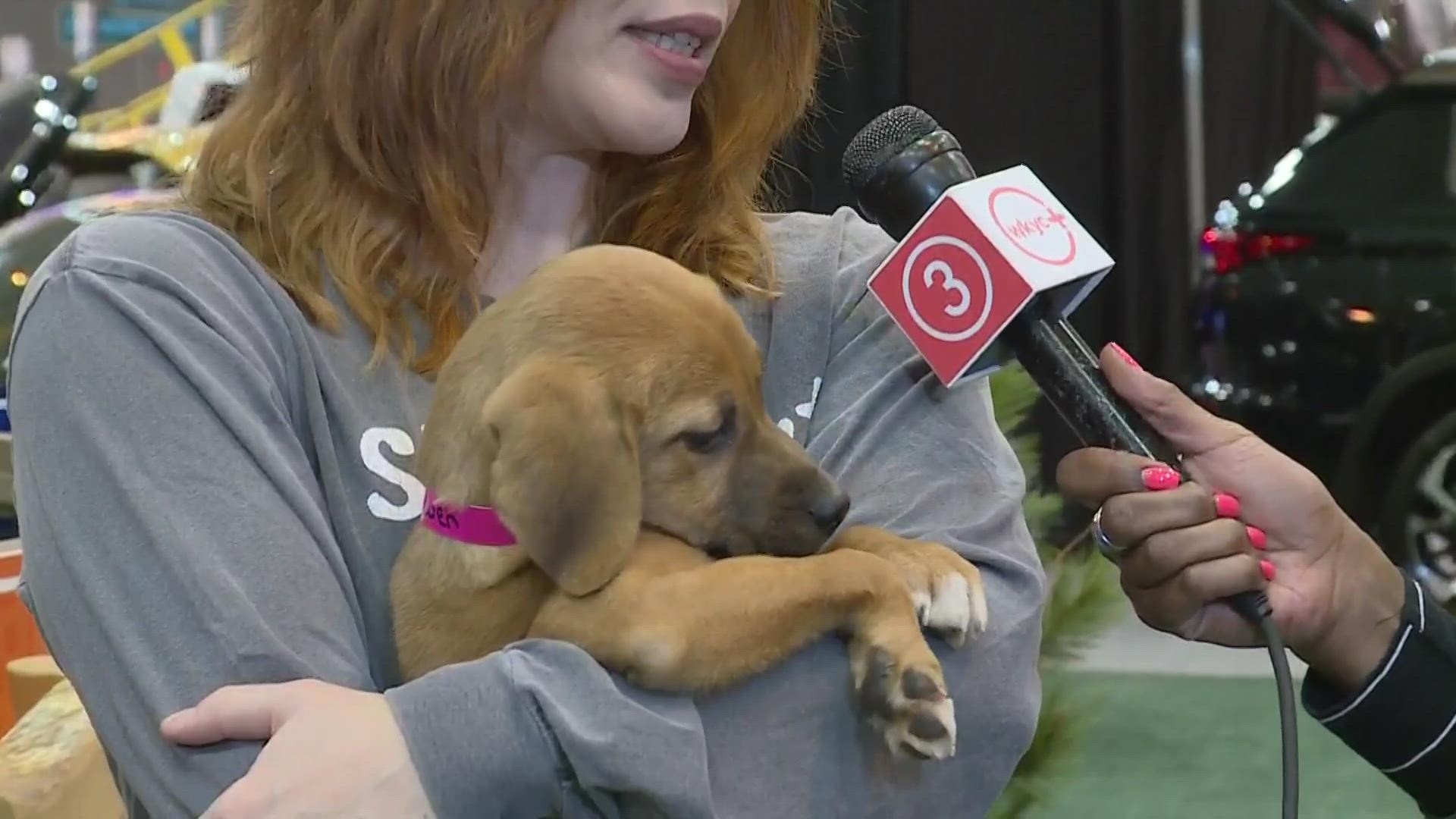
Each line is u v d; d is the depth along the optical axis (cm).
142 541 136
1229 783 496
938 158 170
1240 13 774
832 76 684
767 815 140
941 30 702
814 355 186
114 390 141
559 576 146
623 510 149
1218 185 779
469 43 170
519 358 156
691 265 191
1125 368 171
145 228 156
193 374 144
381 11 169
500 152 180
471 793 129
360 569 159
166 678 133
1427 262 642
